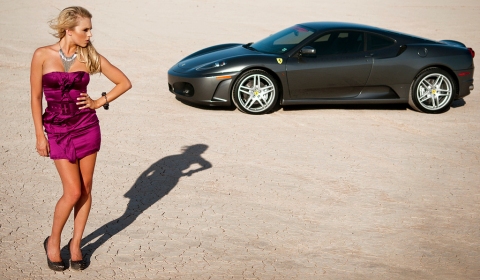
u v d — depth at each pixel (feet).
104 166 18.85
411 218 15.99
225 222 15.17
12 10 53.57
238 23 52.75
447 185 18.61
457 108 29.27
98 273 12.30
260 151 21.08
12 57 35.22
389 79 27.12
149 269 12.58
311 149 21.61
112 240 13.85
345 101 26.94
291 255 13.58
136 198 16.46
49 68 11.19
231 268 12.81
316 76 26.30
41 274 12.14
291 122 25.22
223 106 27.40
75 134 11.57
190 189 17.28
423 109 27.71
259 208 16.17
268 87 26.03
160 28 48.60
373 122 25.91
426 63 27.22
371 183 18.49
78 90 11.48
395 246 14.30
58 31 11.16
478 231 15.33
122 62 35.55
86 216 12.38
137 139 21.75
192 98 26.03
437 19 60.23
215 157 20.18
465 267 13.37
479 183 18.88
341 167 19.83
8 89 28.32
